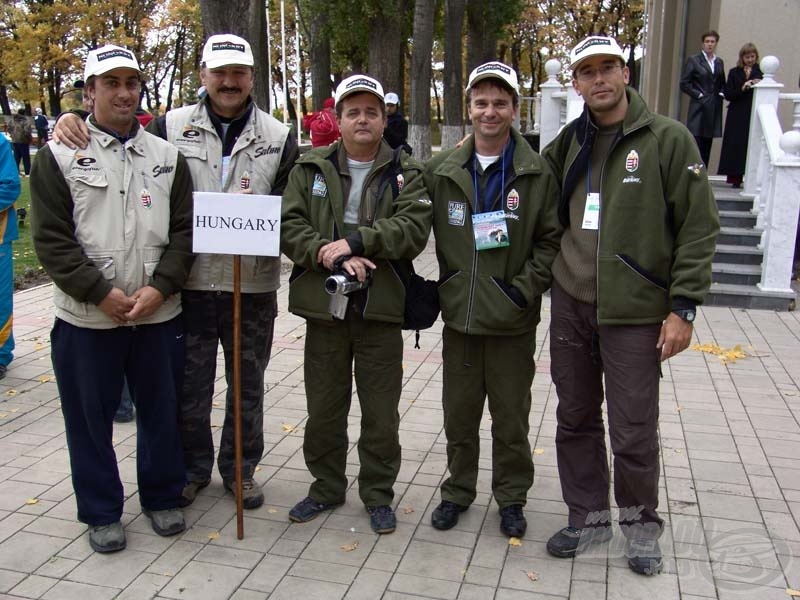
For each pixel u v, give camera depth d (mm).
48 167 3031
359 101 3213
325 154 3363
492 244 3191
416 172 3332
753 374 5711
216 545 3379
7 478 3994
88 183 3090
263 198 3111
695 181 2902
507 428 3404
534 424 4750
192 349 3584
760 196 8539
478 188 3270
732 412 4961
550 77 9953
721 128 9820
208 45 3375
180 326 3496
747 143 9438
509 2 18734
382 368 3436
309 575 3152
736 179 9680
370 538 3443
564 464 3402
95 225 3121
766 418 4859
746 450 4379
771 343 6520
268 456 4309
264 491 3895
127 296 3189
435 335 6738
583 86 3002
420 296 3420
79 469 3305
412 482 3996
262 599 2986
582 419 3320
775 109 8719
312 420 3529
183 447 3699
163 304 3346
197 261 3477
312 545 3381
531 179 3223
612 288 3016
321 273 3334
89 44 34562
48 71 34625
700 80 9688
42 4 33344
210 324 3576
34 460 4215
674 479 4016
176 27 39719
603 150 3082
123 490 3799
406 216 3234
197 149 3469
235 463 3518
